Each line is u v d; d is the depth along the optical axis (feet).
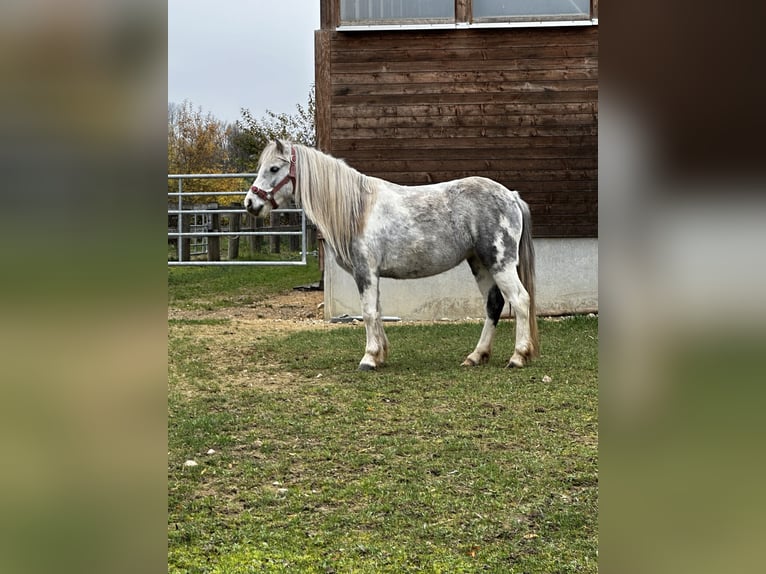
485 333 23.58
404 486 13.23
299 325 32.01
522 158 33.17
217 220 56.29
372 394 19.85
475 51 32.99
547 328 30.14
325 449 15.47
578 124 32.99
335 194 22.66
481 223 22.65
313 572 9.93
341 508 12.33
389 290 33.19
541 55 32.83
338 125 33.35
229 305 38.34
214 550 10.71
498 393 19.77
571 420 17.29
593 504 12.32
